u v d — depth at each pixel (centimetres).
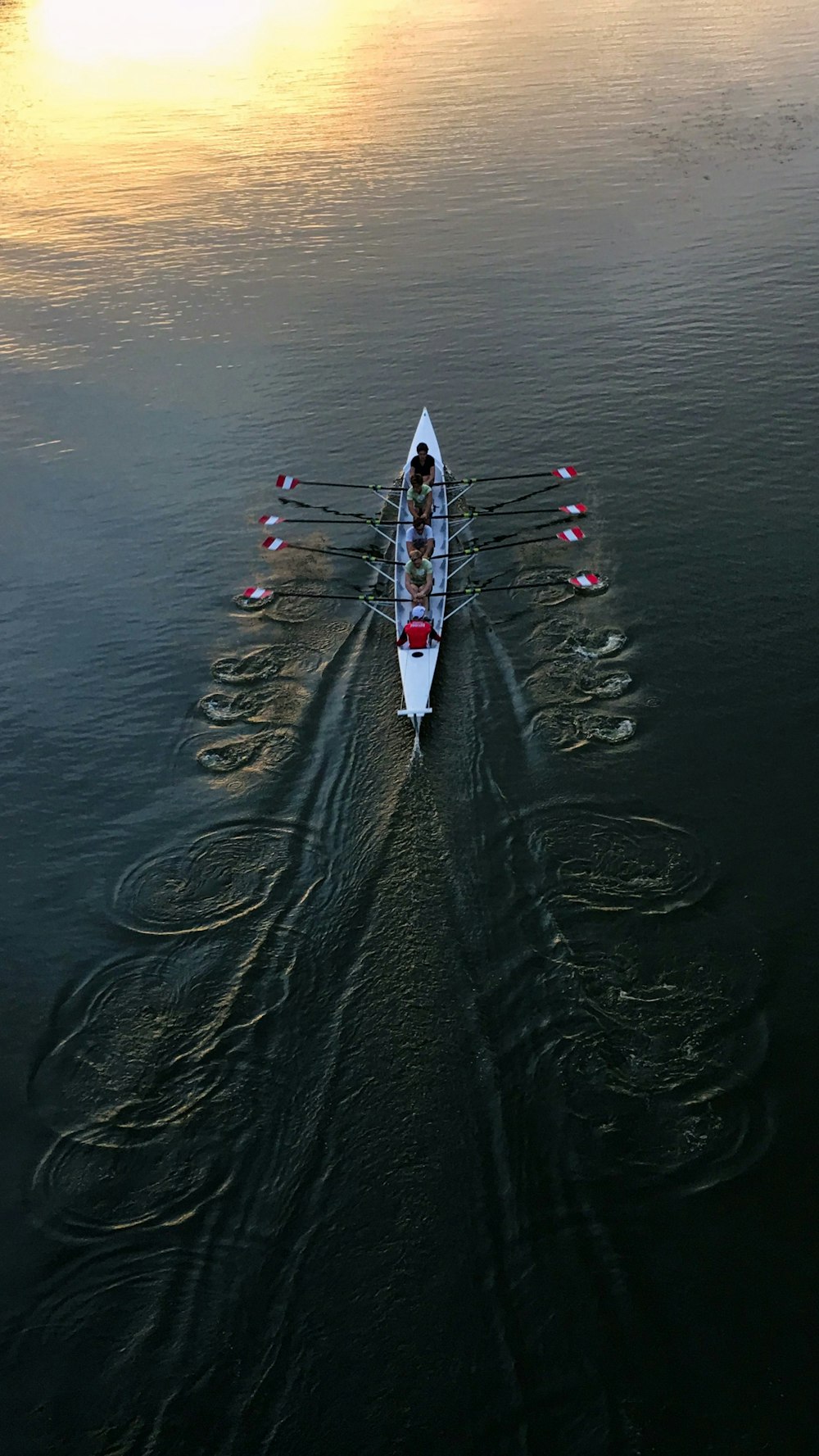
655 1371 1210
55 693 2253
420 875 1814
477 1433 1172
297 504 2755
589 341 3291
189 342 3459
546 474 2630
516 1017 1587
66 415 3145
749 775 1928
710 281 3519
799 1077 1479
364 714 2152
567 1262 1307
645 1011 1577
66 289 3791
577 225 3922
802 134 4459
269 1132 1473
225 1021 1616
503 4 6606
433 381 3181
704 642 2223
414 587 2298
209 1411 1208
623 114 4769
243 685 2248
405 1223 1361
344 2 7012
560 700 2125
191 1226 1376
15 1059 1587
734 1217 1337
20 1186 1430
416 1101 1493
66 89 5694
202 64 5922
